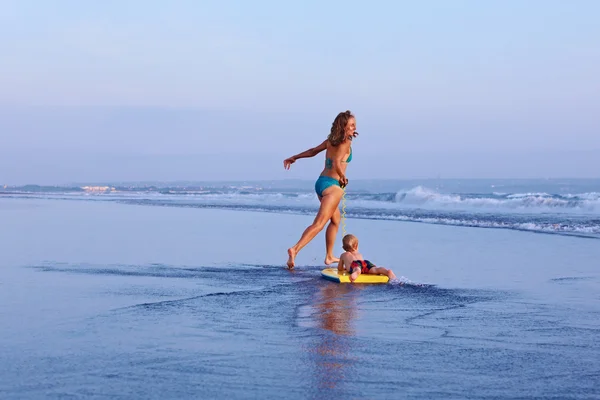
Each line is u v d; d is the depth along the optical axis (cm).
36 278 792
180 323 532
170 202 3412
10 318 547
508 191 5306
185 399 341
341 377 382
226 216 2177
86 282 763
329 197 950
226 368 398
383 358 424
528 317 568
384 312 590
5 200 3566
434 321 551
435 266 941
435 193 3052
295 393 352
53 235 1420
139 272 859
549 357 429
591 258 1027
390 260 1011
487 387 363
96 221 1889
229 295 681
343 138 961
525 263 972
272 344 461
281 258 1055
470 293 705
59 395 346
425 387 363
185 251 1134
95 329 505
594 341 477
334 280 790
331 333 500
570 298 671
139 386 362
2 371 389
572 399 344
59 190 6188
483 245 1226
